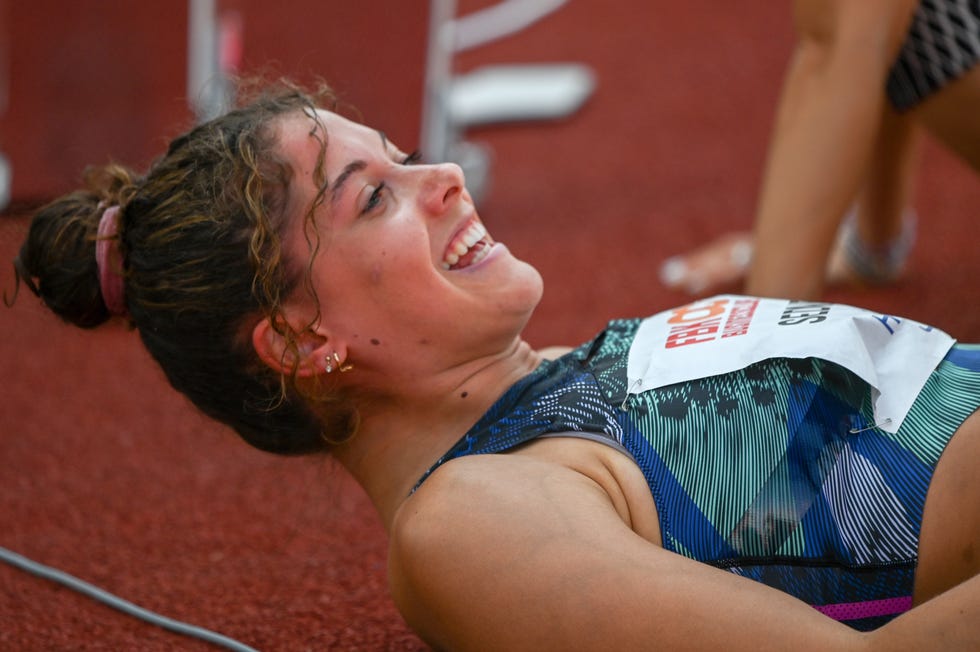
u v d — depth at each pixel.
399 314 6.45
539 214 16.88
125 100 16.00
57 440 11.38
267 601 8.52
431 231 6.60
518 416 6.45
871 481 5.94
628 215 16.59
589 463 6.04
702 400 6.17
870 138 9.06
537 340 13.03
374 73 15.87
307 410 6.75
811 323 6.34
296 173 6.42
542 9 26.98
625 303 13.81
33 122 16.08
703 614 5.18
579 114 21.00
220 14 15.37
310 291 6.36
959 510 5.82
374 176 6.54
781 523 5.93
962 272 13.34
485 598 5.53
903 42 9.34
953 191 16.02
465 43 25.14
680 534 5.95
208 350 6.56
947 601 5.03
